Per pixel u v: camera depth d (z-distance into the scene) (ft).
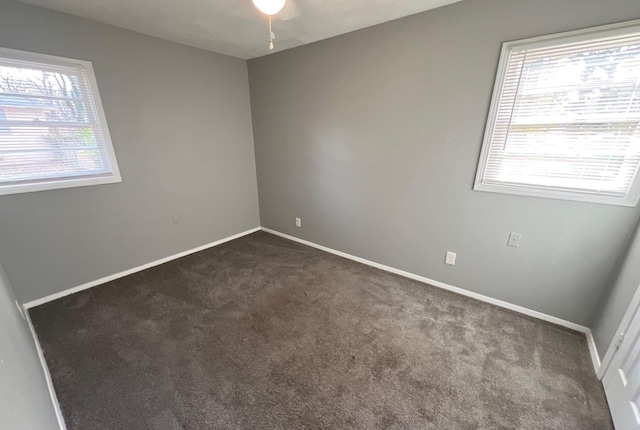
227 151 11.44
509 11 5.76
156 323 6.70
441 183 7.61
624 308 4.93
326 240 11.03
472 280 7.74
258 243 11.90
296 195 11.51
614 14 4.90
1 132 6.53
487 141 6.62
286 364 5.49
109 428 4.30
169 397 4.80
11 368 2.43
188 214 10.63
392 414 4.51
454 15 6.39
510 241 6.89
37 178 7.18
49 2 6.30
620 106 5.18
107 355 5.71
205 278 8.89
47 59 6.81
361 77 8.27
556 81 5.65
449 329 6.50
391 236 9.06
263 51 10.05
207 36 8.49
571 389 4.96
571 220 6.02
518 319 6.86
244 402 4.71
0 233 6.77
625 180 5.37
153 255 9.86
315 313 7.09
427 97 7.24
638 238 5.02
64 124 7.37
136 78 8.40
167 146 9.53
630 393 4.09
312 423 4.37
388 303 7.53
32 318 6.90
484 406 4.66
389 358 5.65
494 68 6.17
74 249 7.99
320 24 7.53
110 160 8.28
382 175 8.70
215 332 6.39
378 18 7.16
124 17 7.14
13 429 1.89
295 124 10.50
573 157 5.78
